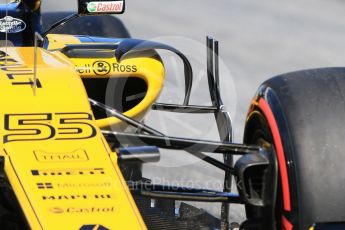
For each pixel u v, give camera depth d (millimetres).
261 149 18094
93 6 22516
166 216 23406
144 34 45594
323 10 52219
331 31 48000
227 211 23344
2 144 16391
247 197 17656
